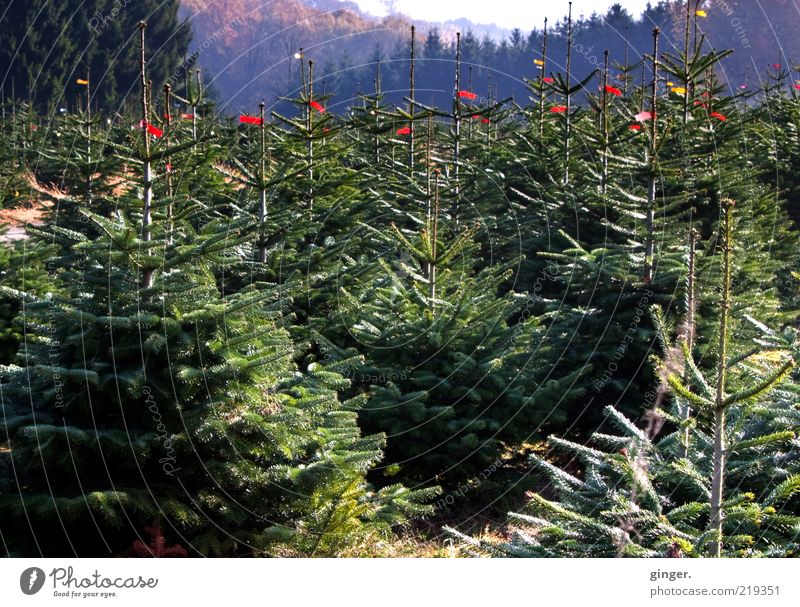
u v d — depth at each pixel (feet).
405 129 47.91
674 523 14.69
